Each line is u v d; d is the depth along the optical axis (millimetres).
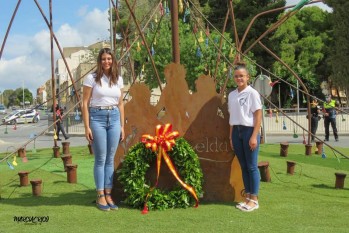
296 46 35875
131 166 5328
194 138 5711
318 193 6316
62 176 7820
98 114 5035
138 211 5094
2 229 4387
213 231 4328
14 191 6473
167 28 23719
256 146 5160
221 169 5699
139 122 5562
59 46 9766
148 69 23859
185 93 5730
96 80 5008
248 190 5316
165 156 5363
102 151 5094
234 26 9266
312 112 15227
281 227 4465
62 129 19641
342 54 29703
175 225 4523
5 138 22688
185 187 5277
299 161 9695
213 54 19172
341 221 4703
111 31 20000
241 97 5223
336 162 9602
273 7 30969
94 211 5066
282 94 39375
